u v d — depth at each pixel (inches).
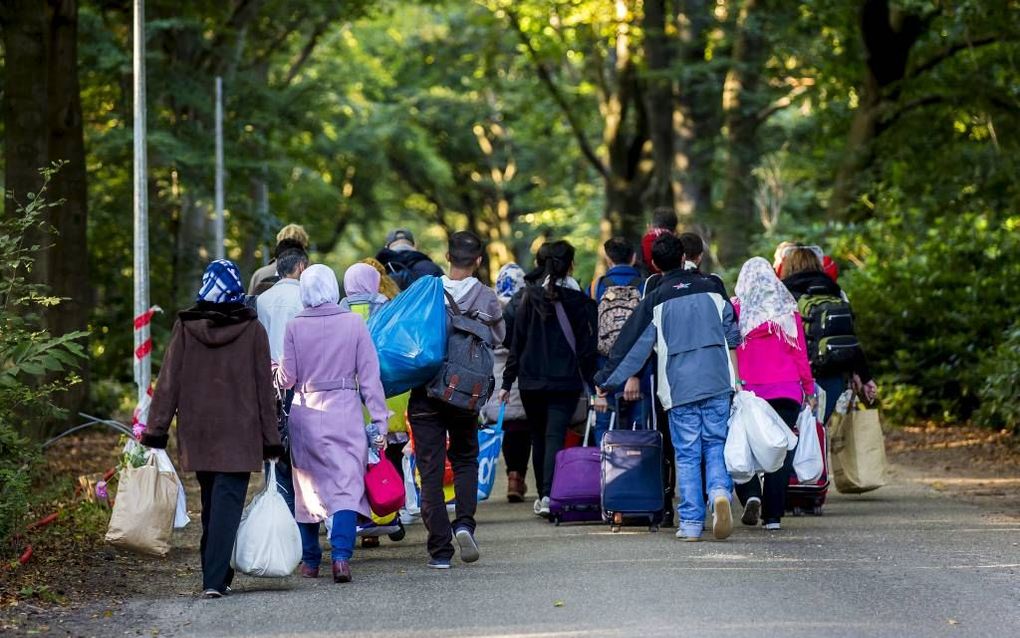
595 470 1043.9
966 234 1927.9
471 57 4065.0
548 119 3939.5
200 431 782.5
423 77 5123.0
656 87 3174.2
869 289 1899.6
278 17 3073.3
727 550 903.1
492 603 738.8
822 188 2930.6
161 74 2380.7
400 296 860.0
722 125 3029.0
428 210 6018.7
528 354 1106.7
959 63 2470.5
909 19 2416.3
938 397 1818.4
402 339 839.7
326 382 830.5
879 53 2456.9
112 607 754.8
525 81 4089.6
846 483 1143.0
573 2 3292.3
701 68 2869.1
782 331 984.3
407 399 995.3
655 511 991.6
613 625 673.0
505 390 1117.7
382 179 5319.9
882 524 1021.2
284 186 2667.3
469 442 876.0
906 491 1242.0
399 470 1006.4
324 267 844.6
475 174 5836.6
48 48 1668.3
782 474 1000.9
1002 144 2418.8
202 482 797.9
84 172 1711.4
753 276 1000.9
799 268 1122.0
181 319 792.9
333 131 4589.1
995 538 943.0
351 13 3208.7
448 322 860.0
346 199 5216.5
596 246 4375.0
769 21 2716.5
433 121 5482.3
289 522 802.2
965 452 1536.7
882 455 1141.1
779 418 947.3
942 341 1824.6
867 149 2466.8
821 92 2751.0
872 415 1139.9
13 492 902.4
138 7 1368.1
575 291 1109.1
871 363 1889.8
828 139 2832.2
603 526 1051.9
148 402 1203.9
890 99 2495.1
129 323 2375.7
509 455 1235.9
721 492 932.0
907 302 1863.9
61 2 1668.3
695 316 952.9
